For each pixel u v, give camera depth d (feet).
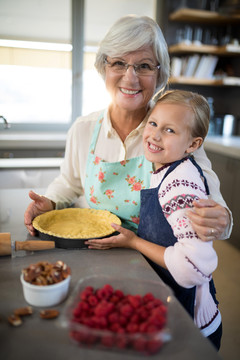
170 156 2.95
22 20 10.12
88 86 10.91
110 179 3.71
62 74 10.70
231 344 5.22
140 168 3.60
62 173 4.36
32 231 3.33
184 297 2.81
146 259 3.09
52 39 10.44
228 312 6.02
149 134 3.00
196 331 1.98
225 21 10.45
